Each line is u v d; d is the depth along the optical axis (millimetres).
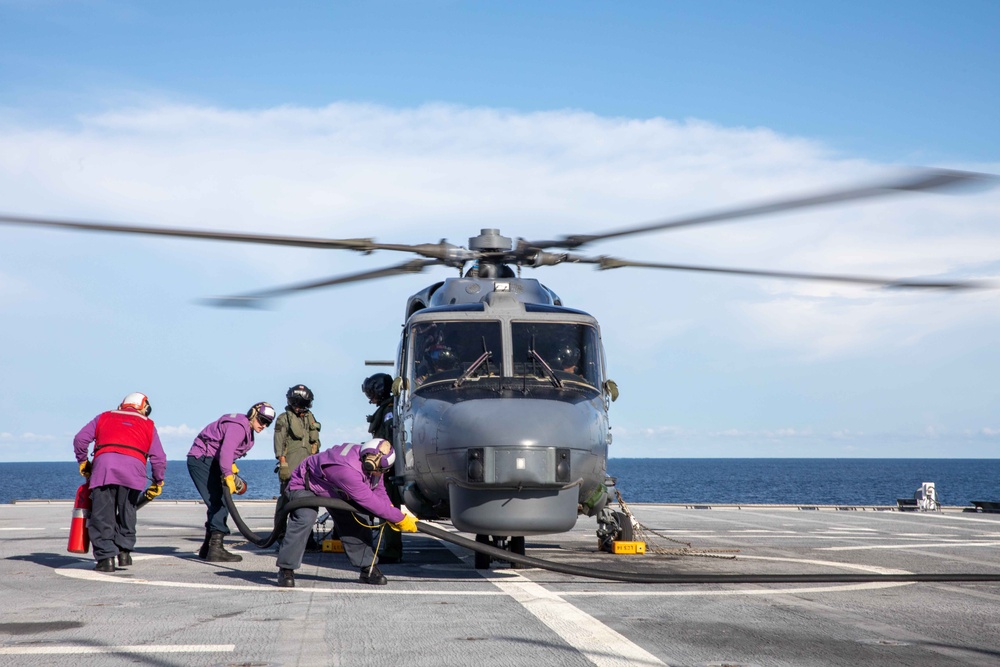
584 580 8680
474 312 10047
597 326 10289
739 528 16469
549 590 7953
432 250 10531
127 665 5016
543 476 8273
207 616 6551
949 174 5434
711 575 8578
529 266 11289
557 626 6215
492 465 8266
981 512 24281
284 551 8078
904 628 6270
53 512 19125
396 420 10648
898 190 5879
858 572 9594
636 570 9688
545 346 9867
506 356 9727
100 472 9031
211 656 5254
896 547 12688
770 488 115000
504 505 8359
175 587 8039
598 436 9055
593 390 9711
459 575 9133
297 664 5070
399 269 10852
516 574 9203
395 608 6930
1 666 4969
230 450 9672
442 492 8953
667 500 81562
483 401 8898
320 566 9859
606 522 11977
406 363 10188
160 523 16562
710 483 137875
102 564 9031
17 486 113500
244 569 9445
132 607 6930
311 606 7004
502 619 6469
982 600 7586
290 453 11211
